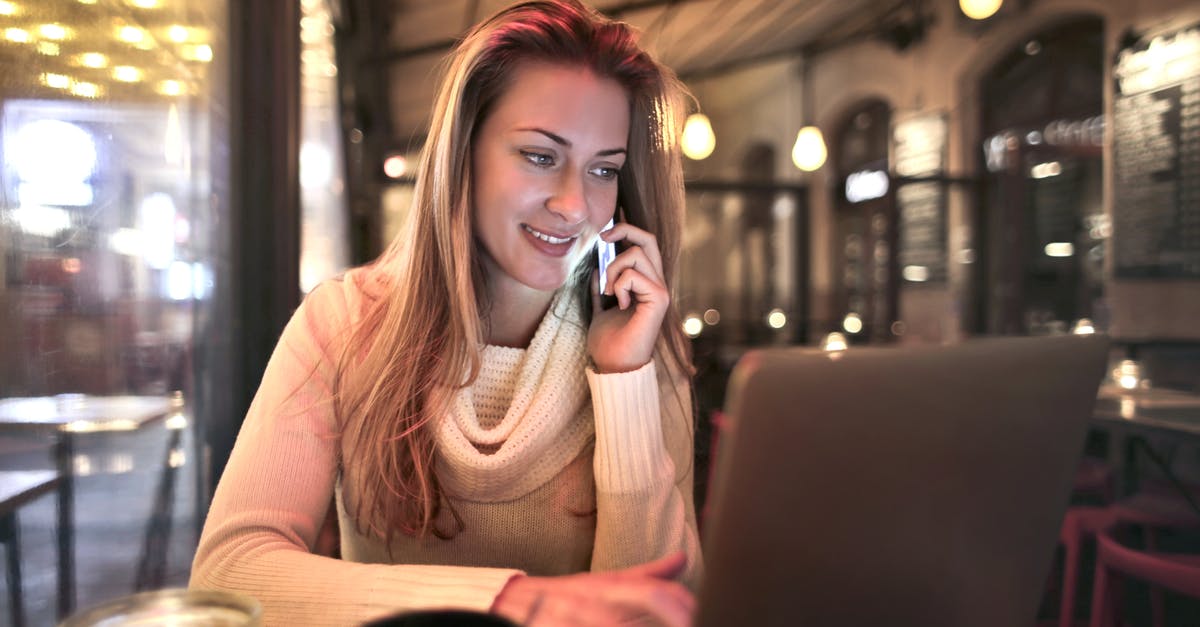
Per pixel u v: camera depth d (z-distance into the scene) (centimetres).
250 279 219
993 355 50
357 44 547
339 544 108
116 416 153
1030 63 660
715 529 41
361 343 90
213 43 216
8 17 117
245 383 217
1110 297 536
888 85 811
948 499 49
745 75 1116
